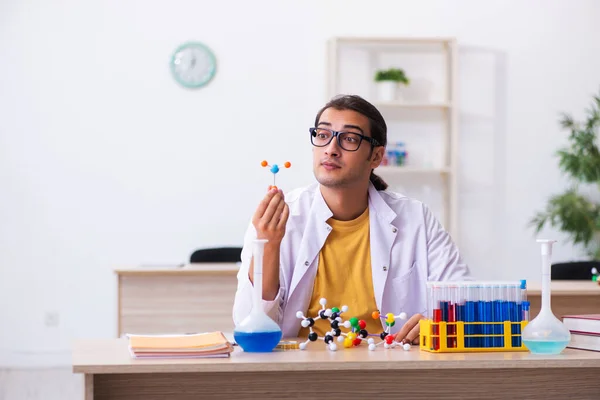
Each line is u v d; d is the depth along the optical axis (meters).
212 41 5.58
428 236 2.39
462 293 1.89
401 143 5.59
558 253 5.76
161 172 5.55
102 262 5.52
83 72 5.51
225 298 4.01
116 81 5.53
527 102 5.73
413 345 2.01
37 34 5.48
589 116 5.75
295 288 2.26
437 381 1.79
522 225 5.73
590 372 1.85
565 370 1.84
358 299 2.29
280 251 2.31
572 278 4.22
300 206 2.36
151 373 1.69
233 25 5.59
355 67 5.64
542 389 1.83
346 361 1.70
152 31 5.55
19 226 5.47
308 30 5.62
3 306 5.45
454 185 5.48
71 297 5.50
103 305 5.52
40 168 5.48
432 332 1.87
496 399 1.81
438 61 5.69
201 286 4.00
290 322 2.28
